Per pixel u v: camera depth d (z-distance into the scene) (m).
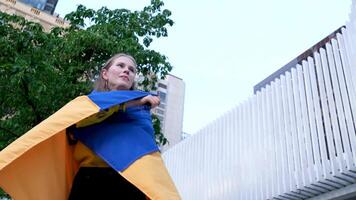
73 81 7.36
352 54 5.83
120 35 8.09
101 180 1.60
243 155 7.96
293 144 6.65
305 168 6.29
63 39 7.52
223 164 8.55
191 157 9.88
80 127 1.67
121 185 1.60
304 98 6.66
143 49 7.95
